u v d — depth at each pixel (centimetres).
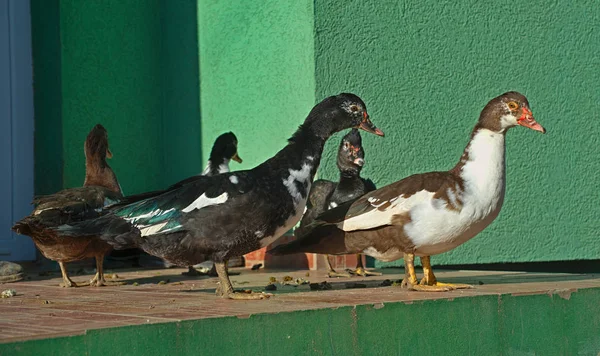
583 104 1122
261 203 589
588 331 641
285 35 966
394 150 989
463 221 632
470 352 574
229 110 1036
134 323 448
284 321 494
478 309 580
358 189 827
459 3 1036
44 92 1034
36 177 1036
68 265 999
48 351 408
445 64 1025
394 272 894
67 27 1029
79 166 1038
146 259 1002
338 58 950
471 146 647
